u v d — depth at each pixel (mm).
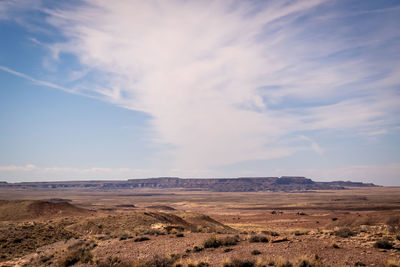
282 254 16016
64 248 27156
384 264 13031
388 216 64312
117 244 24359
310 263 13453
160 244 22406
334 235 21016
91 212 80688
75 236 39188
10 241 33469
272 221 99500
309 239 19812
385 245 16234
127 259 18734
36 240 35406
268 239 20844
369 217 66438
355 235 20750
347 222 67688
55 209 75812
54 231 40812
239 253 17250
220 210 173875
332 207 184500
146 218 51031
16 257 28297
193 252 18906
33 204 75875
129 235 29469
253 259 15383
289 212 149500
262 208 187875
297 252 16172
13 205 74875
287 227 76500
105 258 19656
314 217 108750
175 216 60406
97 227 44562
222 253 17859
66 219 51875
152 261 16797
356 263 13523
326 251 15992
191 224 58594
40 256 25125
